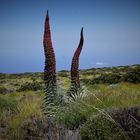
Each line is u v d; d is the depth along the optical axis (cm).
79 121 281
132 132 228
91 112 288
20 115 330
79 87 394
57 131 240
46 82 376
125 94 459
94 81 1279
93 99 382
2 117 318
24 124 269
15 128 262
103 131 228
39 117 295
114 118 243
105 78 1259
